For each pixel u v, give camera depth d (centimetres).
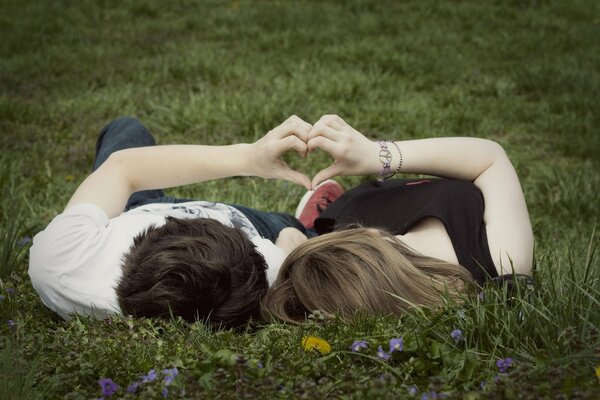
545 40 882
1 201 431
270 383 204
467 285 259
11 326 257
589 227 434
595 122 621
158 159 283
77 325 257
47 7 990
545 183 488
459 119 607
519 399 196
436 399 201
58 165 508
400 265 257
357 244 261
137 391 219
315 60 746
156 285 250
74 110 604
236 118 580
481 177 294
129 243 265
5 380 215
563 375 207
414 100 649
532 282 264
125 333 249
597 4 1061
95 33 883
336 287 255
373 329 245
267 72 715
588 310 238
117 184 281
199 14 984
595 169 530
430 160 288
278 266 279
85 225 265
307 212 381
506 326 240
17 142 537
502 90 699
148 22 944
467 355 223
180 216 295
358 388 208
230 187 461
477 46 858
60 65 736
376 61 757
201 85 666
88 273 260
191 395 209
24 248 351
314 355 229
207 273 252
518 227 277
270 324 260
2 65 728
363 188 320
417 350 227
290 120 275
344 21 927
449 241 272
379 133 584
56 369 228
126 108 616
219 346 243
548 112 650
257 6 1020
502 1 1062
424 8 1007
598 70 770
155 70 716
